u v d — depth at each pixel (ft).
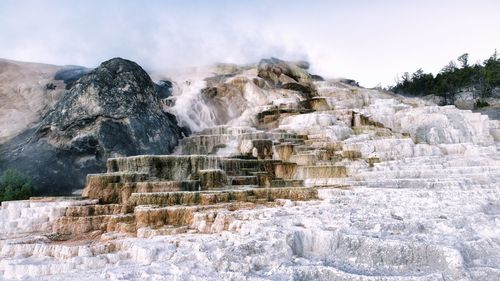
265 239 18.31
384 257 16.55
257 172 40.75
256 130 55.11
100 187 33.78
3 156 45.42
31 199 33.55
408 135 56.44
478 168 38.32
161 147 50.34
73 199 33.17
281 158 46.62
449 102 132.16
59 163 44.75
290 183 39.45
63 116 47.06
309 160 43.93
